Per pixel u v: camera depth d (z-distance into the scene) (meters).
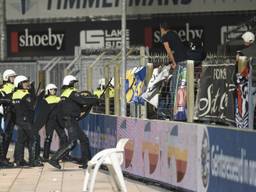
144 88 42.91
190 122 35.91
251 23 68.25
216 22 83.81
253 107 31.09
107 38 88.88
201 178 33.12
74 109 47.38
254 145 27.67
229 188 30.02
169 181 37.03
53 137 59.75
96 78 60.16
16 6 92.50
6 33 92.81
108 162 29.19
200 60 43.41
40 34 91.75
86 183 29.28
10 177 44.69
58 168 47.88
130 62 53.88
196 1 84.38
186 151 34.84
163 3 85.69
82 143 48.31
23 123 50.38
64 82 48.47
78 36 90.06
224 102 33.72
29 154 51.06
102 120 48.06
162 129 37.78
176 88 38.69
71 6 90.31
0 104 51.47
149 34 86.12
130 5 86.75
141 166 40.72
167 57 46.44
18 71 77.44
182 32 85.06
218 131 31.12
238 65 32.31
